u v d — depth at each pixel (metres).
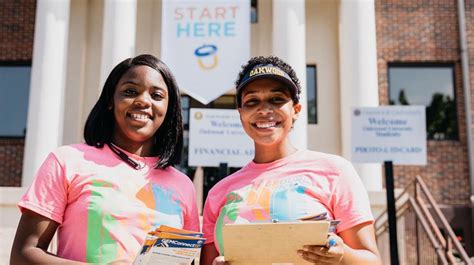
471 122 10.35
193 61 8.92
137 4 10.55
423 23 10.81
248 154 6.39
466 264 5.32
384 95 10.56
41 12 9.44
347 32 9.34
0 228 7.13
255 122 2.44
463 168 10.25
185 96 10.64
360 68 9.09
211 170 10.08
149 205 2.27
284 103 2.44
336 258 1.93
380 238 7.18
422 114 6.05
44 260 1.98
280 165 2.42
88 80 10.52
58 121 9.25
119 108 2.39
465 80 10.50
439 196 10.12
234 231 1.89
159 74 2.51
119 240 2.12
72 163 2.24
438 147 10.38
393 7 10.90
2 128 10.98
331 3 10.75
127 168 2.34
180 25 9.02
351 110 6.15
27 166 8.91
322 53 10.57
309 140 10.24
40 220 2.10
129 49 9.09
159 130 2.60
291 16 9.19
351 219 2.16
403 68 10.88
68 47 10.54
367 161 6.05
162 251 1.87
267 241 1.91
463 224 9.86
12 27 10.97
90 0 10.91
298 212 2.19
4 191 7.46
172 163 2.54
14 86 11.24
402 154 6.01
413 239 8.54
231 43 8.96
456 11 10.84
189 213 2.46
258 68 2.44
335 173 2.30
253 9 10.77
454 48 10.73
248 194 2.35
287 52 9.04
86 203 2.14
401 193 7.20
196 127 6.43
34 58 9.31
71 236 2.12
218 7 9.06
